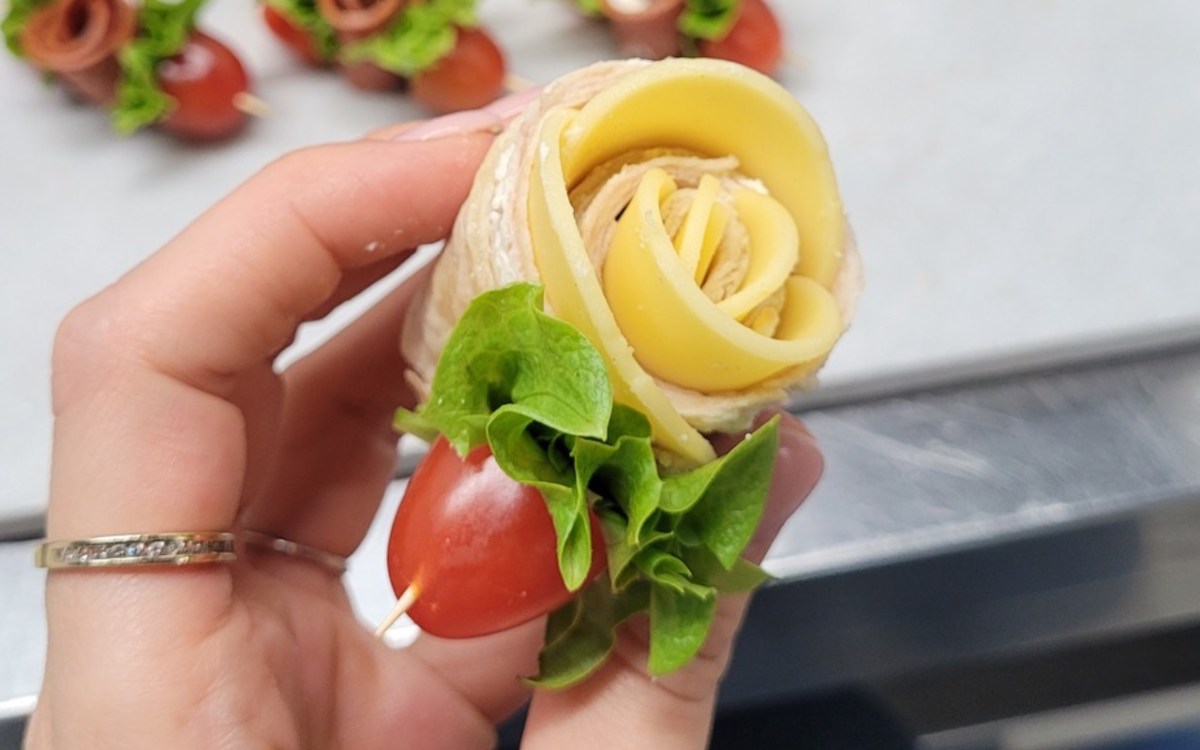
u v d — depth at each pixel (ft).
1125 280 0.76
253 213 0.43
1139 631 0.70
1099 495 0.66
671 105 0.37
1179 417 0.70
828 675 0.69
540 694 0.43
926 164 0.83
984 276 0.76
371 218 0.45
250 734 0.37
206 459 0.39
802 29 0.93
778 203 0.39
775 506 0.47
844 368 0.71
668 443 0.35
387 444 0.58
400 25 0.84
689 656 0.35
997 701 0.70
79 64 0.82
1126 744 0.69
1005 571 0.68
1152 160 0.83
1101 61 0.90
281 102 0.89
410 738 0.51
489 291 0.33
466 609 0.37
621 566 0.34
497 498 0.36
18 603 0.63
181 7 0.82
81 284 0.78
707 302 0.34
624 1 0.87
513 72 0.90
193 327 0.40
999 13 0.94
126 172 0.85
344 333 0.56
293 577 0.52
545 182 0.34
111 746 0.35
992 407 0.71
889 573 0.66
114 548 0.37
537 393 0.33
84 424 0.38
